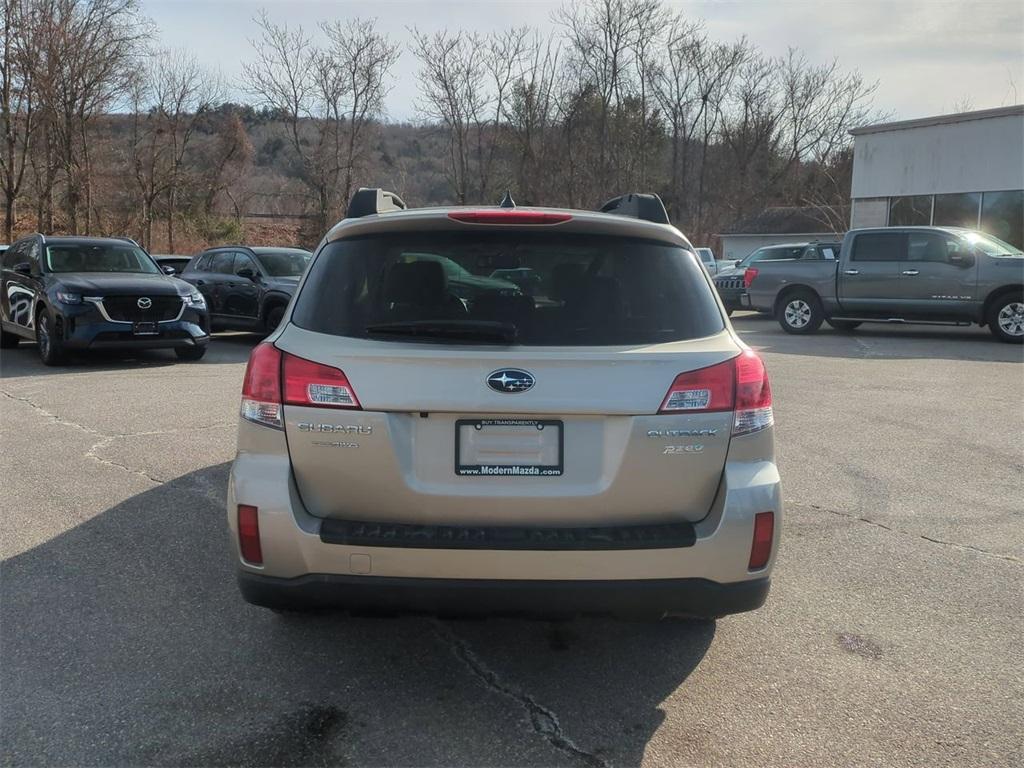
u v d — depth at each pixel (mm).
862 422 7852
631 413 2797
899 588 4133
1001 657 3451
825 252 17703
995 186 22812
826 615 3834
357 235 3133
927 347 13656
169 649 3424
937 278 14352
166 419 7684
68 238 12289
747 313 22141
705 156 55344
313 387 2844
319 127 44062
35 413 7949
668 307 3021
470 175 45875
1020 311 13828
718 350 2941
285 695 3094
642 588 2820
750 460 2938
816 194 52438
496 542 2746
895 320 15000
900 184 24844
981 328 16891
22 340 13930
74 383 9773
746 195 55844
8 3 33500
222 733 2850
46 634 3539
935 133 23953
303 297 3088
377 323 2941
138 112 41062
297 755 2736
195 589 4004
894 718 3002
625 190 47469
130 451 6508
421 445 2820
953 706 3082
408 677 3240
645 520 2875
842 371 10992
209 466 6102
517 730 2898
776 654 3465
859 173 25828
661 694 3148
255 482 2879
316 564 2824
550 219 3051
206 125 46344
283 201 53156
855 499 5523
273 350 2949
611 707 3055
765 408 2980
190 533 4742
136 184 40938
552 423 2811
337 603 2889
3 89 34219
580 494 2822
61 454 6410
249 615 3740
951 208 23828
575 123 45906
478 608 2846
